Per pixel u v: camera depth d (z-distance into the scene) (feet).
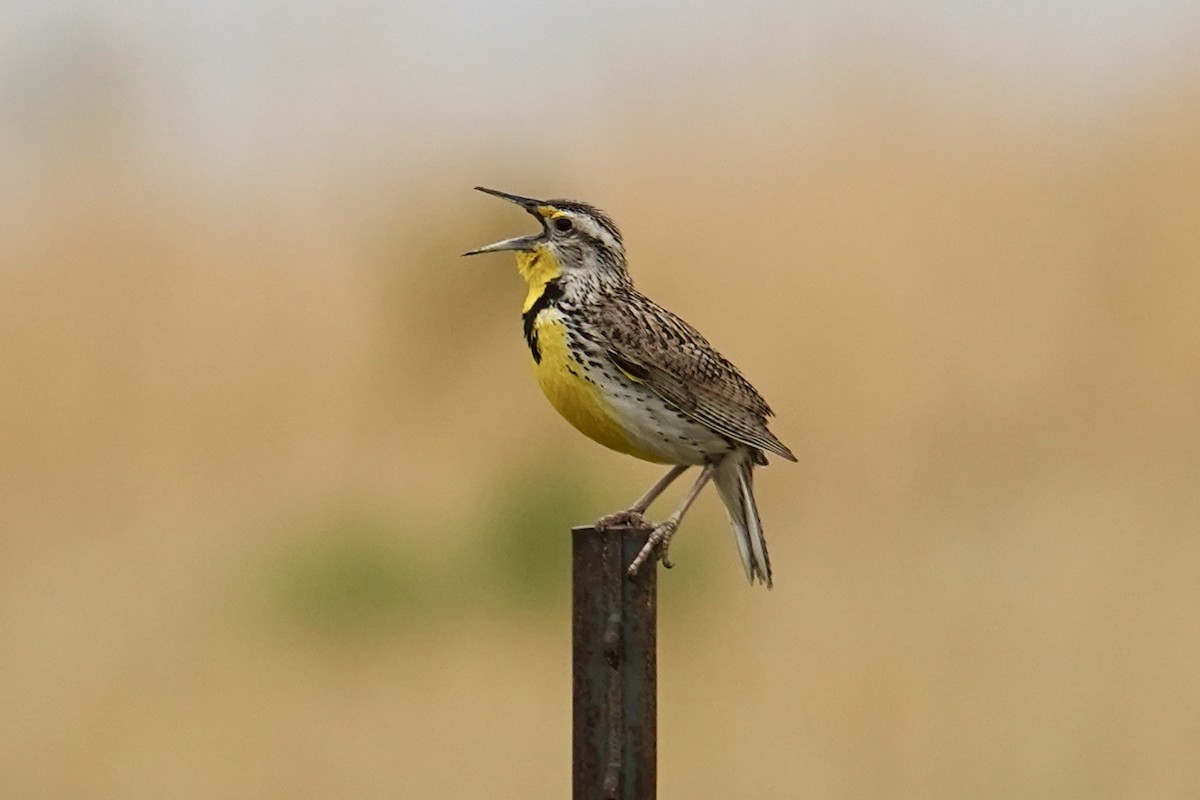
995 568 41.27
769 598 41.19
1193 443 45.85
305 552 44.06
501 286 51.44
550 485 45.29
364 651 41.50
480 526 44.75
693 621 40.68
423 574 43.24
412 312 50.75
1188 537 41.70
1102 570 40.55
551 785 36.37
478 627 42.78
